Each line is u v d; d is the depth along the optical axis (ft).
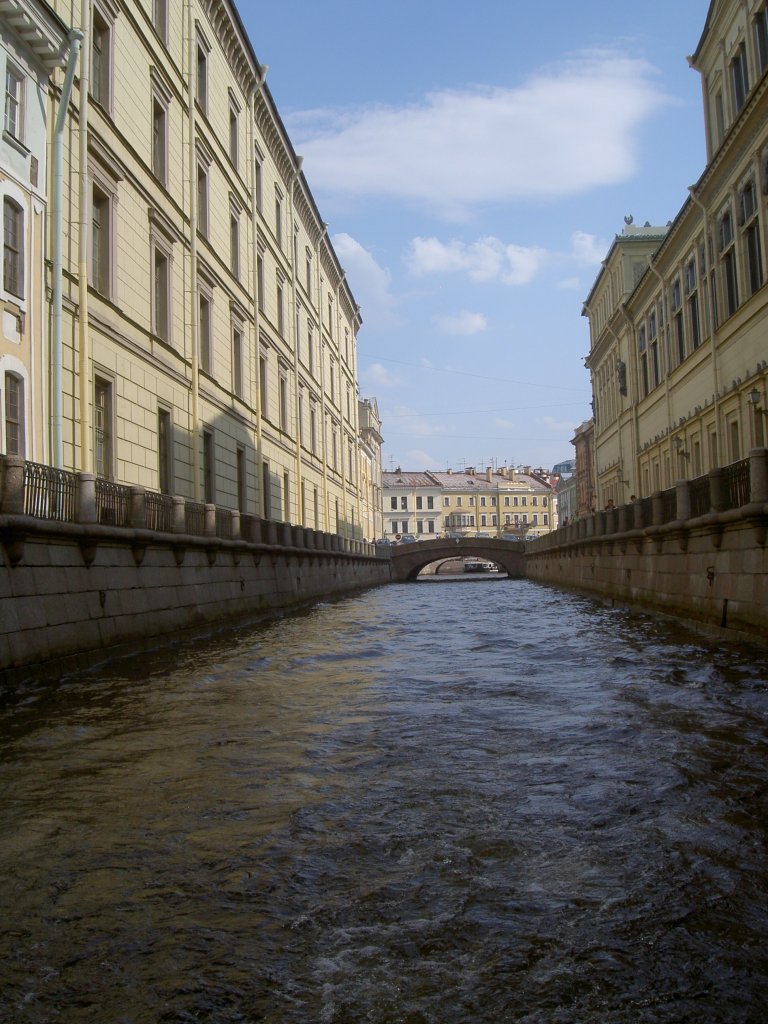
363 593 156.35
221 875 14.38
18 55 48.98
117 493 47.34
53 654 37.70
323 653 47.11
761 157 70.33
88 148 57.26
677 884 13.75
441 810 17.72
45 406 50.72
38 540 36.99
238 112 101.60
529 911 12.85
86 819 17.44
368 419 259.60
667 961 11.35
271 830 16.61
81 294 54.80
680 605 60.80
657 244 140.67
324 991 10.70
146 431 67.72
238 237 99.40
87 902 13.42
